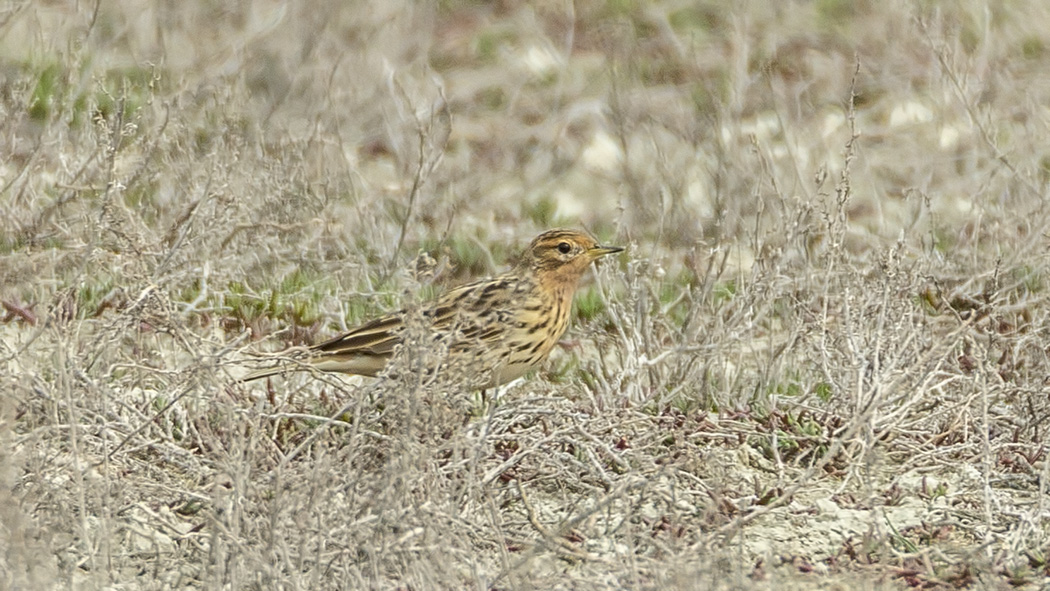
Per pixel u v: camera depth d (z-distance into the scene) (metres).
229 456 9.34
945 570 9.73
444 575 8.60
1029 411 11.81
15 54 19.84
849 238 17.39
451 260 16.62
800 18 25.42
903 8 24.33
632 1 26.17
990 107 18.64
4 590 8.30
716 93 20.47
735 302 13.44
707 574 8.92
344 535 8.84
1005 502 10.84
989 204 17.48
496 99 23.22
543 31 25.45
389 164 20.19
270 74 20.06
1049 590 9.55
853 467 10.82
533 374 13.60
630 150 20.53
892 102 23.02
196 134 17.11
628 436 11.24
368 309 14.83
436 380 9.83
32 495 9.39
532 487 10.86
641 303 13.41
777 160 18.45
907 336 11.86
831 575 9.62
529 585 8.90
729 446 11.81
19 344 11.50
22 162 16.75
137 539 9.69
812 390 12.68
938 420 11.89
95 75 18.22
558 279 12.41
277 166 16.39
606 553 9.73
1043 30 24.09
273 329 13.98
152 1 20.98
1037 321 12.96
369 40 21.59
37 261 12.87
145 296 10.60
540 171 20.61
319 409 11.68
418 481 9.17
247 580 8.72
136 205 14.97
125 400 11.16
